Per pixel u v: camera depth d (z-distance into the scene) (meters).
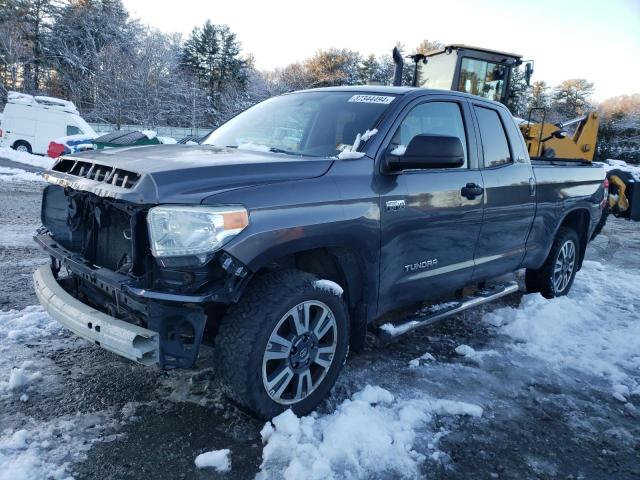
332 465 2.54
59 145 18.05
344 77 59.19
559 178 5.22
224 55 54.94
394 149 3.38
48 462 2.50
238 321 2.71
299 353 2.91
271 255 2.71
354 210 3.11
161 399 3.11
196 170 2.69
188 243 2.47
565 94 57.47
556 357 4.03
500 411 3.24
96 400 3.06
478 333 4.52
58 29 47.16
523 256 4.86
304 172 3.01
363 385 3.44
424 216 3.60
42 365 3.42
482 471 2.65
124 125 40.09
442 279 3.94
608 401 3.44
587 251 8.90
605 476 2.68
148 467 2.52
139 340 2.52
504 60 11.58
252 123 4.18
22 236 6.96
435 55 11.70
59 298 2.91
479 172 4.17
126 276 2.64
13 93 22.50
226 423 2.91
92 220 2.96
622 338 4.41
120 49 42.97
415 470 2.60
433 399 3.29
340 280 3.24
